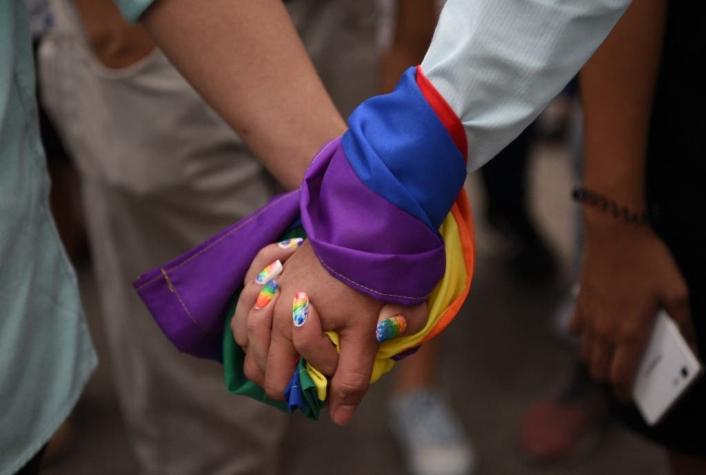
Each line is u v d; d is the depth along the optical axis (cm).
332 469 255
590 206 149
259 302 110
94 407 279
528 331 305
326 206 109
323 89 119
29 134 115
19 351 110
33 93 116
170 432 213
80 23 183
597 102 144
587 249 153
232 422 209
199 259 118
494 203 315
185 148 187
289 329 108
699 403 153
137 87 183
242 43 114
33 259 113
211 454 214
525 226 318
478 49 104
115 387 287
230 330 119
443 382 284
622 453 259
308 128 116
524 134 296
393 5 231
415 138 106
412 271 107
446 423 256
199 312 118
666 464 254
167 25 114
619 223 146
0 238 107
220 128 188
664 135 149
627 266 149
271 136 116
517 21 104
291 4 198
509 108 107
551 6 104
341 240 106
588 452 258
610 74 142
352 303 107
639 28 138
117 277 205
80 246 332
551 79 107
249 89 115
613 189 145
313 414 113
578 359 254
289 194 115
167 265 119
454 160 107
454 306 115
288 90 116
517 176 304
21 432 112
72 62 190
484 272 332
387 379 289
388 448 263
